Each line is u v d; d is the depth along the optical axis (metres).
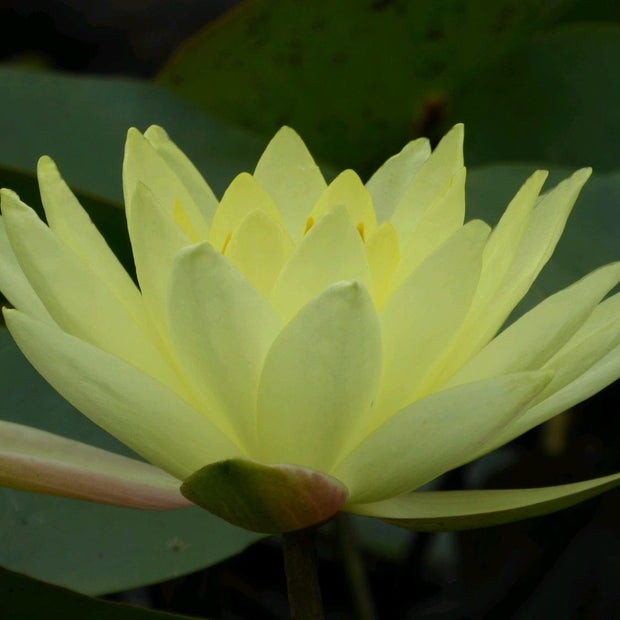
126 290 0.74
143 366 0.73
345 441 0.72
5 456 0.74
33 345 0.72
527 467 0.92
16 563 0.78
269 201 0.75
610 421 0.93
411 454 0.71
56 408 0.82
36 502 0.80
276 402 0.71
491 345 0.73
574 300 0.73
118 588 0.77
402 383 0.73
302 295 0.72
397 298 0.72
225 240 0.75
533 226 0.75
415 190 0.76
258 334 0.71
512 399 0.71
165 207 0.75
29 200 0.86
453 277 0.72
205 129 1.04
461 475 0.94
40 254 0.72
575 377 0.74
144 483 0.74
